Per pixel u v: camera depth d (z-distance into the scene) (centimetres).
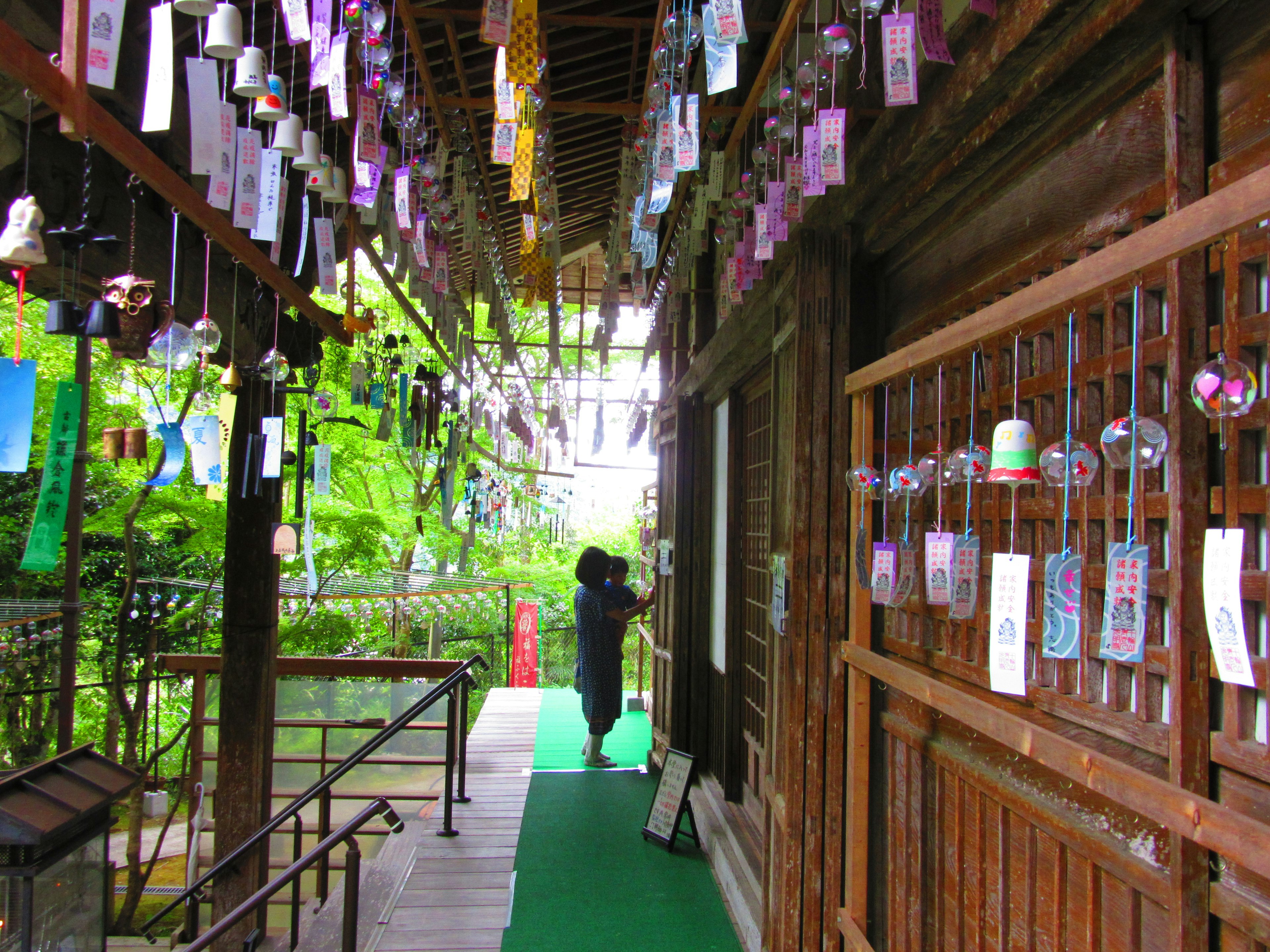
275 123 202
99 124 138
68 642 348
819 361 265
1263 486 112
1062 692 159
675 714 562
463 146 325
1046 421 173
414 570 1169
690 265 375
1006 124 171
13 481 684
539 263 368
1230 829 98
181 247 266
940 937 210
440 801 501
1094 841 146
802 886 259
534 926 354
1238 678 101
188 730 598
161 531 754
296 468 364
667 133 209
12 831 207
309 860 259
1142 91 145
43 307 571
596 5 311
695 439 580
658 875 408
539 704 776
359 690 649
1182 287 123
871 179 226
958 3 198
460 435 530
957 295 215
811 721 261
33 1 166
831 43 181
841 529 263
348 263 272
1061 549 160
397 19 263
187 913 347
